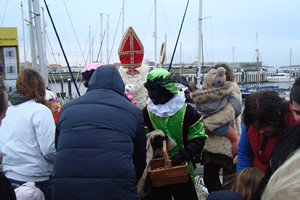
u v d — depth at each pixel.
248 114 1.91
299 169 0.70
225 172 3.13
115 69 2.04
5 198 1.35
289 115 1.88
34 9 6.33
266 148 1.99
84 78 3.01
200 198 3.47
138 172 1.96
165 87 2.41
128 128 1.78
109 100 1.86
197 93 3.09
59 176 1.62
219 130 2.96
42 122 2.23
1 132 2.27
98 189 1.56
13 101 2.31
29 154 2.23
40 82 2.38
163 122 2.52
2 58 6.29
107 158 1.62
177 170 2.28
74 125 1.74
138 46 3.43
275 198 0.71
